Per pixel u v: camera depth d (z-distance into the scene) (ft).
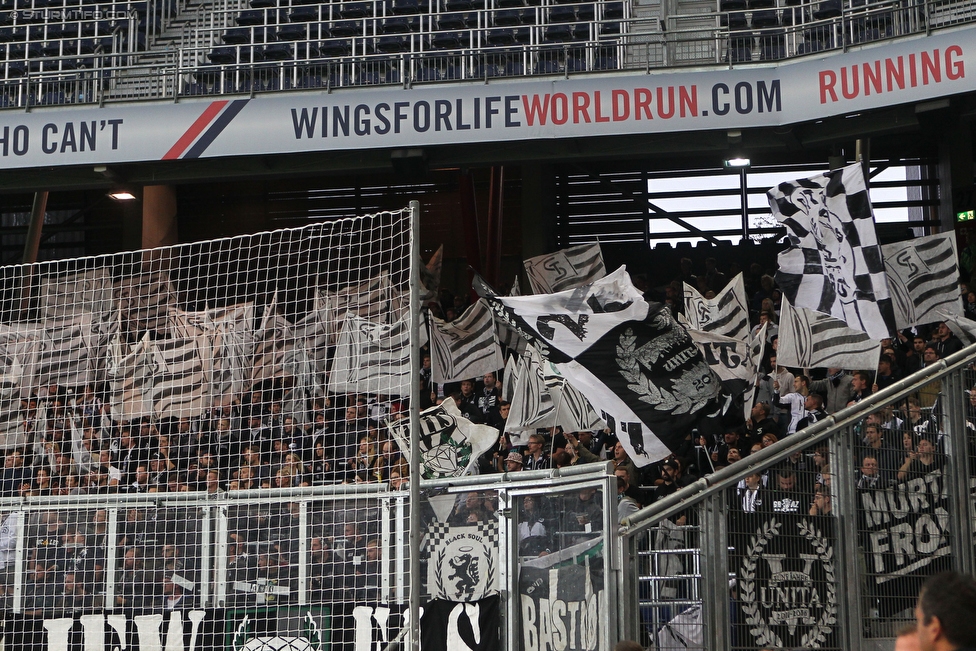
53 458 114.11
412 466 74.33
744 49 162.71
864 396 119.75
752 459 77.87
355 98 160.56
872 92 146.72
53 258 242.58
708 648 74.84
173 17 207.31
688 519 79.10
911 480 81.71
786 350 124.88
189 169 170.30
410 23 189.57
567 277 162.30
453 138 157.79
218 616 89.10
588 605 76.23
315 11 198.08
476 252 199.31
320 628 86.48
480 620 81.76
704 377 95.86
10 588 93.56
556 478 80.28
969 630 29.58
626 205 224.53
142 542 91.56
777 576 77.05
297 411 112.57
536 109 156.97
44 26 201.57
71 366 132.16
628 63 173.99
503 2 191.52
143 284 160.15
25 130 165.37
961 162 193.36
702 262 202.59
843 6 157.99
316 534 87.86
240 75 179.42
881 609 78.69
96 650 91.35
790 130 155.12
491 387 146.30
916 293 132.87
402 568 85.25
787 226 118.52
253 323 123.75
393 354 103.19
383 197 235.20
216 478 107.55
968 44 141.69
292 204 238.07
